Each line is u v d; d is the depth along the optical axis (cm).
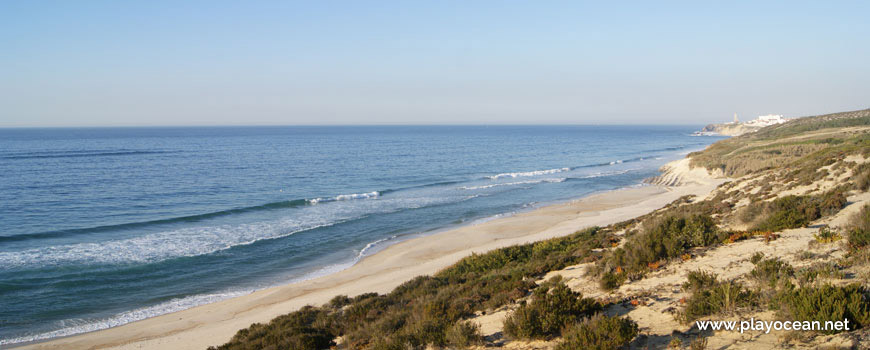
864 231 1081
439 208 4481
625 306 962
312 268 2675
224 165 8381
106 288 2325
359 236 3397
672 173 6222
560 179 6712
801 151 5609
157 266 2664
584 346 702
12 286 2306
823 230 1271
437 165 8750
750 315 755
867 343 575
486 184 6259
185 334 1745
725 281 986
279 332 1289
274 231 3531
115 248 3034
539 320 844
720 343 681
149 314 2025
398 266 2581
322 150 12600
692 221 1703
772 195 2369
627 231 2198
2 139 19300
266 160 9431
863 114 9625
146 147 13725
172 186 5850
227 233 3469
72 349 1673
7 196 5038
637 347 724
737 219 1934
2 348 1702
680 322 786
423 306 1200
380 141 17975
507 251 2120
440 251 2875
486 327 988
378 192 5406
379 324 1168
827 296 666
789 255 1121
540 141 18512
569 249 1969
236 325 1769
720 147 7844
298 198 5050
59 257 2819
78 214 4175
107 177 6625
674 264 1253
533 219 3800
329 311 1583
